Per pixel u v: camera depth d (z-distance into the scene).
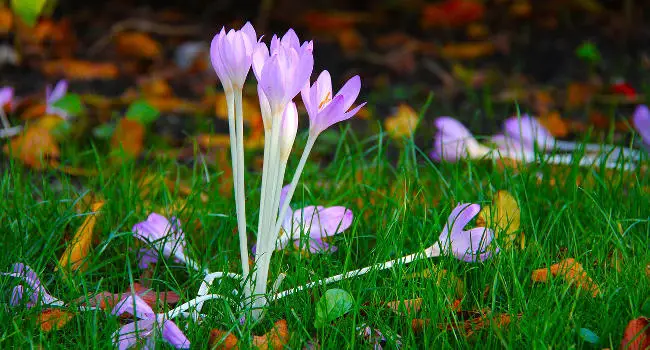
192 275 1.94
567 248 1.96
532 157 2.21
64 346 1.82
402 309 1.84
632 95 2.77
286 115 1.82
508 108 2.77
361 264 1.97
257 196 2.12
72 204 2.01
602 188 2.05
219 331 1.81
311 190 2.11
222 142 2.41
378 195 2.07
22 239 1.95
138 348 1.78
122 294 1.90
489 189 2.05
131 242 1.99
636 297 1.85
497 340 1.81
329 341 1.80
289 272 1.92
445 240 1.93
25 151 2.28
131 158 2.23
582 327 1.84
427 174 2.17
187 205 2.04
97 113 2.63
